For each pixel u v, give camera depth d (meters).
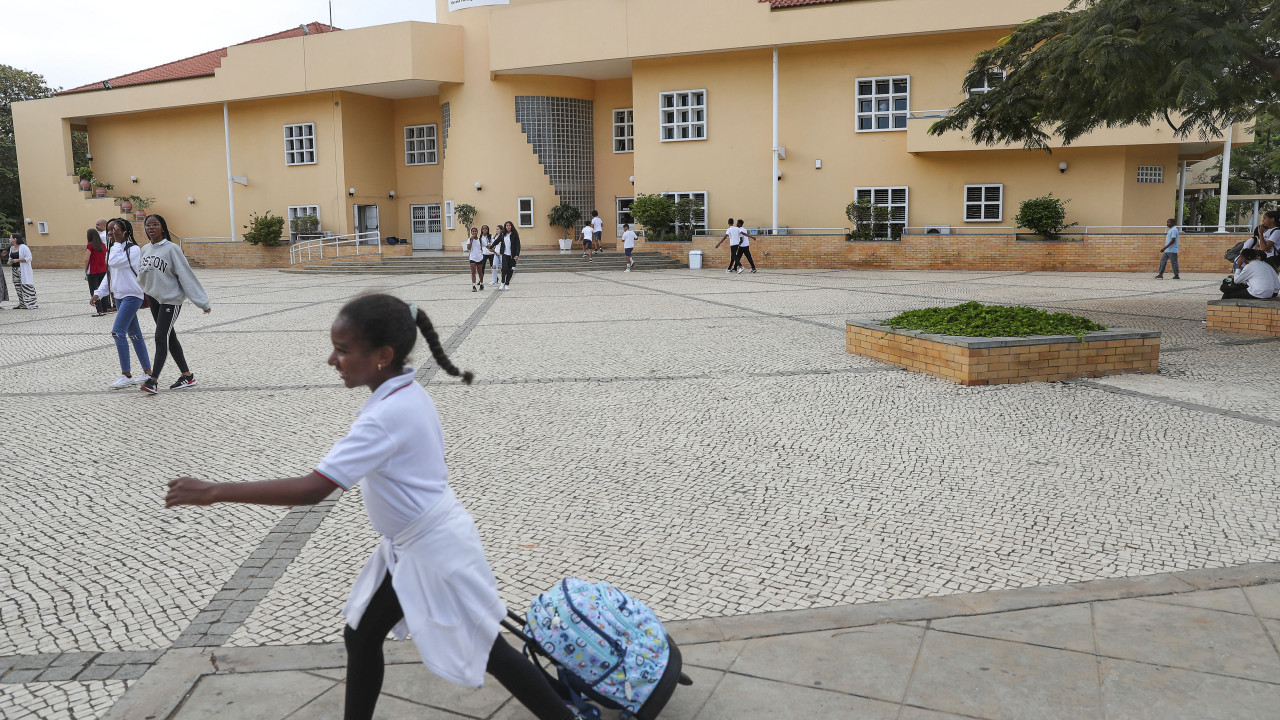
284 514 4.99
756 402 7.54
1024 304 14.52
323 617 3.68
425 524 2.37
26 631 3.61
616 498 5.15
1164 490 5.08
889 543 4.37
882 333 9.25
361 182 30.92
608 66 27.67
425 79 28.03
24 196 34.34
